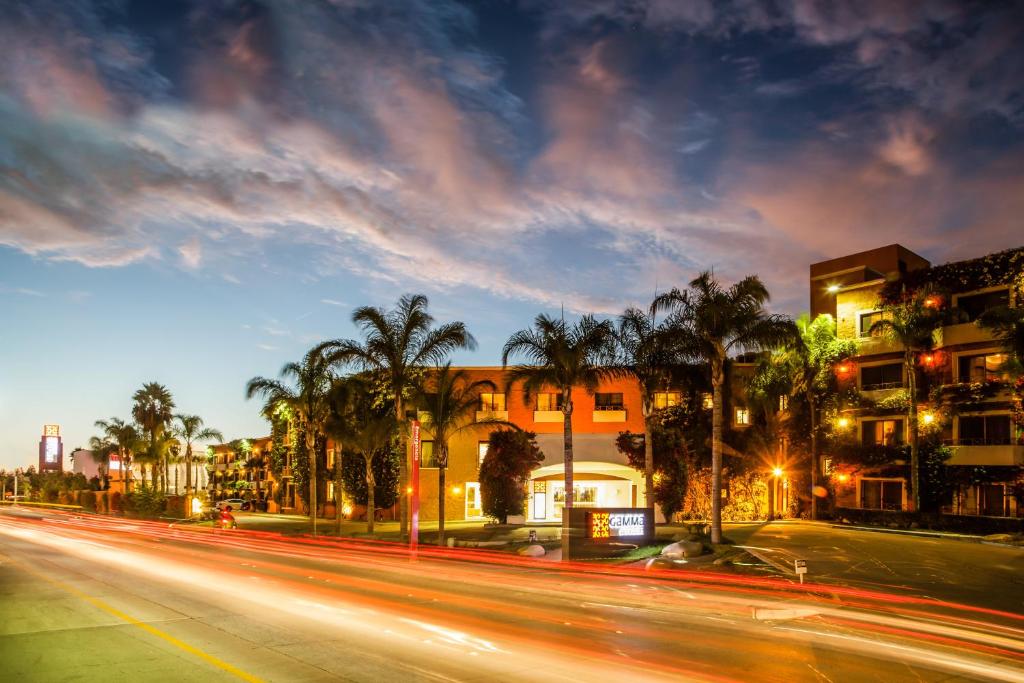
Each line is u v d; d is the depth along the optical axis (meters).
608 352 34.12
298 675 10.22
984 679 10.80
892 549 30.12
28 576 20.92
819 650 12.42
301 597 17.33
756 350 30.86
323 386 44.03
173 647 11.87
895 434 43.69
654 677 10.37
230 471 91.00
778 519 45.94
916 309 40.09
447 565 26.03
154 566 23.84
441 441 36.50
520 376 35.53
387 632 13.24
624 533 29.23
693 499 44.81
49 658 11.11
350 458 52.56
